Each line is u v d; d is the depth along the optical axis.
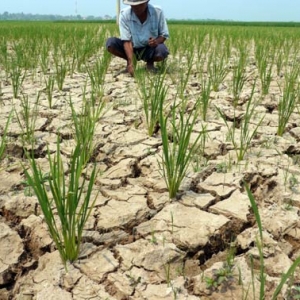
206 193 2.35
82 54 6.13
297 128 3.30
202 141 2.98
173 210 2.17
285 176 2.48
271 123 3.45
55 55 6.11
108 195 2.31
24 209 2.17
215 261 1.90
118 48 5.25
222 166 2.58
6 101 3.93
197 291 1.67
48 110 3.66
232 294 1.65
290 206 2.23
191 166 2.62
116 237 1.98
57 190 1.68
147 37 5.04
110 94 4.20
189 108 3.77
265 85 4.28
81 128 2.64
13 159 2.74
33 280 1.74
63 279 1.72
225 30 13.87
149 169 2.65
